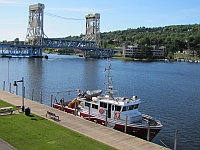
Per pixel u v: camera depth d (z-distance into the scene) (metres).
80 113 40.72
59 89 78.94
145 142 28.05
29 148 24.58
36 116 35.56
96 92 45.53
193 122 48.62
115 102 37.44
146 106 60.75
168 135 41.12
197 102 67.38
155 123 37.38
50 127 30.97
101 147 25.75
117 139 28.61
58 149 24.62
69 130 30.28
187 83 107.38
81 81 98.06
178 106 61.94
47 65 162.12
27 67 143.88
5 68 134.75
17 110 38.53
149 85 97.25
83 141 27.06
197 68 197.25
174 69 182.25
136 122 37.38
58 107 45.22
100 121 38.03
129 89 85.88
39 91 74.25
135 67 185.75
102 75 121.12
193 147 36.84
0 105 41.56
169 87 93.94
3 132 28.55
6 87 78.38
